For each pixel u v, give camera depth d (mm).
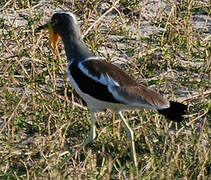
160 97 11266
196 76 14945
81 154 12047
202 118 13352
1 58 14703
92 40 15602
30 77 14180
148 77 14742
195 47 16062
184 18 17078
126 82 11266
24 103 13461
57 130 12203
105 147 12172
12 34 15531
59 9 17297
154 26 17016
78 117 13008
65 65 14828
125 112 13195
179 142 12312
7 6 17000
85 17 16016
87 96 11375
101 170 11148
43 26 12375
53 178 10805
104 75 11250
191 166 11547
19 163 11703
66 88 13781
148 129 12688
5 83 13844
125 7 17562
